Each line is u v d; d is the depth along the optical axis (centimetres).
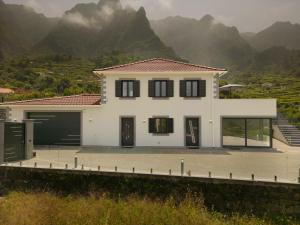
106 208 1251
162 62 2912
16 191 1583
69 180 1559
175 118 2633
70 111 2678
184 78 2630
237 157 2109
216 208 1380
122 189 1484
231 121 2617
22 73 7988
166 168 1656
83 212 1202
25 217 1143
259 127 2611
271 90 6172
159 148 2581
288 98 4862
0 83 6625
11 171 1639
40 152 2297
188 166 1736
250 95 5153
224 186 1381
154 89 2652
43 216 1148
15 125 1906
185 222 1144
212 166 1747
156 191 1443
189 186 1416
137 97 2655
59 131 2686
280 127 3102
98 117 2670
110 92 2667
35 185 1603
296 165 1794
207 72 2577
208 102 2614
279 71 15438
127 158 2025
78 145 2670
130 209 1241
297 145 2756
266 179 1372
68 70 9331
